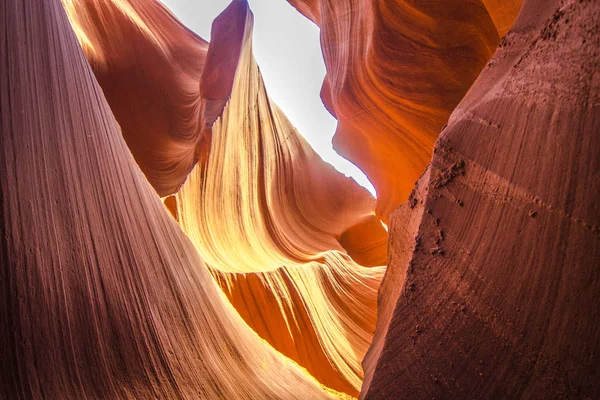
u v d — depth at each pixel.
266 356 3.30
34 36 1.89
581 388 1.30
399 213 3.13
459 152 2.15
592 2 1.46
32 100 1.80
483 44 6.14
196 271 2.83
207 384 2.34
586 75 1.43
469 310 1.80
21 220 1.67
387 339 2.21
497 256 1.71
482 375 1.66
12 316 1.58
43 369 1.63
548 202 1.51
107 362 1.87
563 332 1.38
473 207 1.96
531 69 1.78
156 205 2.63
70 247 1.84
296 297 6.32
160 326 2.21
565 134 1.48
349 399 4.00
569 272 1.39
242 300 5.69
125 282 2.08
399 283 2.78
